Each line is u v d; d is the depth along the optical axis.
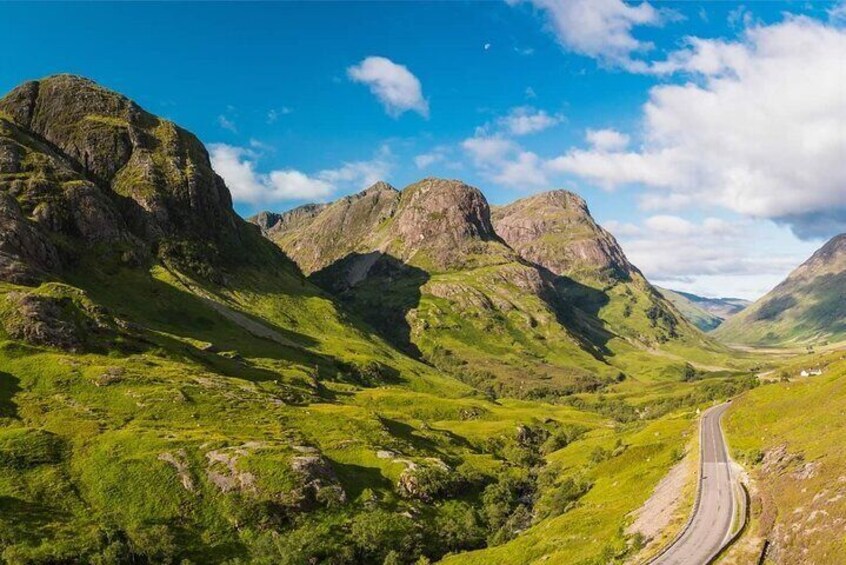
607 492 147.50
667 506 105.88
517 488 191.12
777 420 162.62
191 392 181.25
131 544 113.94
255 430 168.50
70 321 195.75
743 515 91.19
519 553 117.81
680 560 78.06
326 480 147.38
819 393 161.00
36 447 132.62
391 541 134.88
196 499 131.00
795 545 72.75
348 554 126.81
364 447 177.88
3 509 113.56
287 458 146.12
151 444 142.00
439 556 136.62
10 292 194.38
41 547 106.31
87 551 109.56
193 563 116.12
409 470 166.62
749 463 124.50
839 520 70.00
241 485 136.50
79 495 124.19
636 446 179.50
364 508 145.38
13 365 165.50
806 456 102.44
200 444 146.62
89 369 173.38
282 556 118.81
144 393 171.12
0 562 101.44
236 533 126.94
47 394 158.62
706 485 111.50
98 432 145.50
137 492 128.00
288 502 135.62
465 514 158.62
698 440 160.50
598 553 94.25
